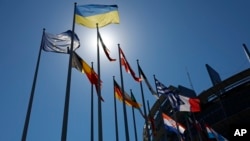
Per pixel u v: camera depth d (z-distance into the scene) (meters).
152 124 36.41
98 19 22.88
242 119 59.38
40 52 20.77
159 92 30.94
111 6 23.39
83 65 22.77
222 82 62.34
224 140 46.28
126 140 20.78
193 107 31.69
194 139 50.06
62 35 22.16
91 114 25.09
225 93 62.91
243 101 59.75
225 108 61.44
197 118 65.56
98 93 19.08
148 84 29.47
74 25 20.66
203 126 47.22
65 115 15.38
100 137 17.17
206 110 65.06
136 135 29.03
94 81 23.27
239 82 62.22
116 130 26.58
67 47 21.72
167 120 31.69
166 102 58.12
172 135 55.34
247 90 60.66
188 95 64.44
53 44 21.53
